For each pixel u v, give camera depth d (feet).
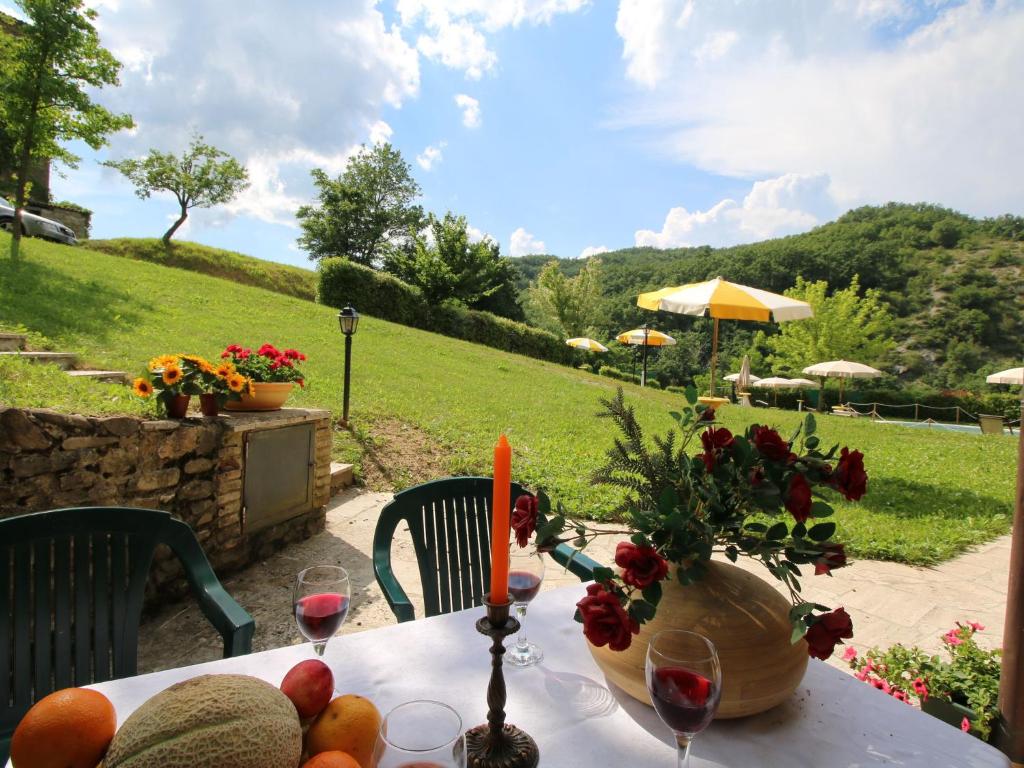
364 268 64.34
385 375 35.27
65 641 5.84
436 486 7.95
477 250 77.00
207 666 4.43
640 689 3.98
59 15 33.19
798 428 4.02
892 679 7.99
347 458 20.94
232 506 12.94
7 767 4.77
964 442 42.45
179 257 73.15
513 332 76.02
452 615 5.46
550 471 22.12
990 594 14.23
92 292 33.65
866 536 17.66
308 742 2.92
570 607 5.82
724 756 3.61
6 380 12.38
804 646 3.98
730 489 3.93
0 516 9.04
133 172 68.74
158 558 11.30
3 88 33.63
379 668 4.52
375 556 7.26
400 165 141.90
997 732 6.07
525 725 3.88
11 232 47.01
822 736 3.84
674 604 3.94
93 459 10.09
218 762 2.30
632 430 4.51
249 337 35.09
